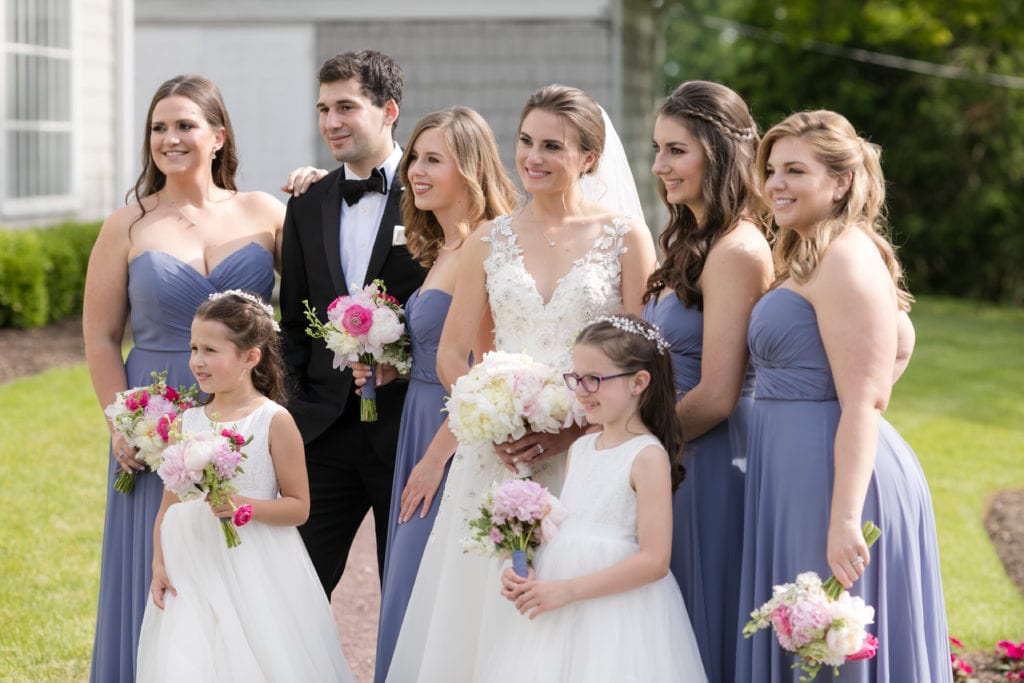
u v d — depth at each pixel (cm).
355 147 729
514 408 574
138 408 616
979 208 3259
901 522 539
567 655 536
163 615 605
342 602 920
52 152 1911
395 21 2286
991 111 3269
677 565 585
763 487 550
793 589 493
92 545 991
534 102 615
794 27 3128
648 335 553
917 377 1966
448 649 625
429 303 674
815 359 536
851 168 541
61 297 1847
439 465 655
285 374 704
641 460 545
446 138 677
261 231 723
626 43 2380
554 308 612
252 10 2300
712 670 582
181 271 674
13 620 836
